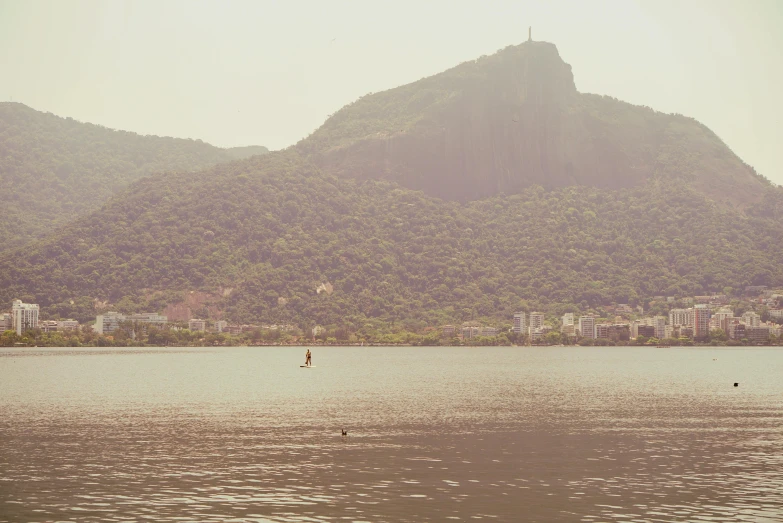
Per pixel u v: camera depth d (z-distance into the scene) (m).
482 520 59.78
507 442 92.12
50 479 71.62
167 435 97.00
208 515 60.69
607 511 62.19
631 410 126.50
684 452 85.62
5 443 90.56
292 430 101.69
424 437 95.81
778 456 83.25
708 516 61.03
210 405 134.00
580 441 92.94
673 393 161.12
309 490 68.06
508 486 69.75
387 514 61.16
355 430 101.88
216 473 74.31
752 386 181.88
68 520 59.38
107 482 70.62
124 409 127.12
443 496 66.31
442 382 195.62
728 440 93.81
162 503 63.81
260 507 62.88
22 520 59.38
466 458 81.94
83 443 90.56
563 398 148.75
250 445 89.50
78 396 151.38
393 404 136.50
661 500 65.31
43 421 110.75
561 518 60.38
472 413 121.88
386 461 80.19
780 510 62.56
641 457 82.75
